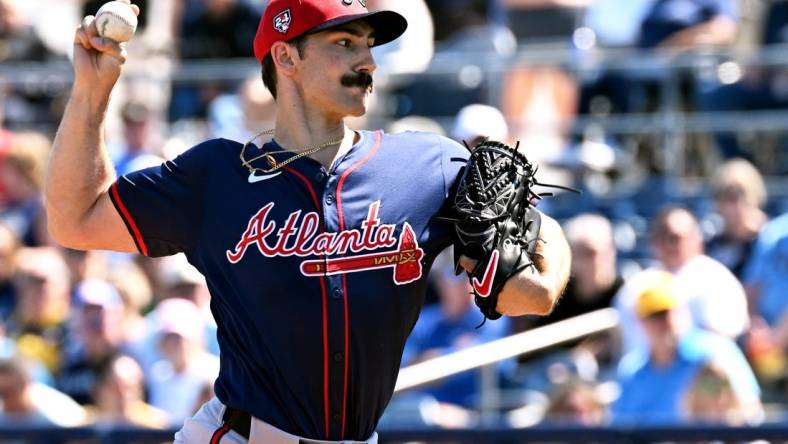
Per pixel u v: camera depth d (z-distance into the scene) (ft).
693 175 102.32
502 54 108.99
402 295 37.60
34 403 79.46
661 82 103.50
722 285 83.25
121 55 37.65
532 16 113.50
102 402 80.02
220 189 37.88
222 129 108.17
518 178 38.22
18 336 89.51
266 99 107.65
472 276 37.70
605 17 112.06
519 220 38.04
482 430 66.59
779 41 105.60
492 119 97.60
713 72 102.47
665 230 83.97
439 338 84.53
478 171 37.88
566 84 105.29
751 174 92.43
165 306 82.33
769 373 84.89
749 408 74.18
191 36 115.85
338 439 37.91
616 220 100.17
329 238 37.14
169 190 37.99
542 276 37.99
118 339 84.69
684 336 74.95
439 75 107.24
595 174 102.94
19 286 92.53
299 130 38.42
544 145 103.76
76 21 124.26
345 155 38.22
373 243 37.35
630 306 80.28
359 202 37.55
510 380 81.82
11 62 118.32
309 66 37.86
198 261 38.47
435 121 106.93
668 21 107.76
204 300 85.30
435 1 117.29
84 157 37.91
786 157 100.99
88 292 84.84
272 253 37.09
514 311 38.04
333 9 37.58
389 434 67.36
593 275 85.20
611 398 79.97
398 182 38.04
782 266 88.12
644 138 103.96
